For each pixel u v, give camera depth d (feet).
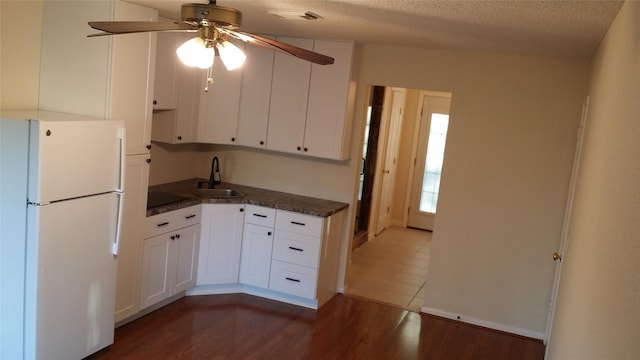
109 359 12.89
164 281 15.49
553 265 16.25
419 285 20.29
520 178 16.37
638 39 5.94
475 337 16.26
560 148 15.93
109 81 12.78
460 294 17.28
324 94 17.39
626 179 5.64
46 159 10.60
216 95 17.90
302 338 15.14
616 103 7.40
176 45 16.01
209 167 19.98
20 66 13.00
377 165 25.72
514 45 14.19
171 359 13.23
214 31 9.00
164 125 16.67
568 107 15.76
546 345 15.39
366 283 19.98
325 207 17.34
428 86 17.10
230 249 17.28
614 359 4.75
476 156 16.72
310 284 16.88
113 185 12.23
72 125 11.05
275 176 19.25
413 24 12.45
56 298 11.35
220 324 15.46
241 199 17.17
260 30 16.76
